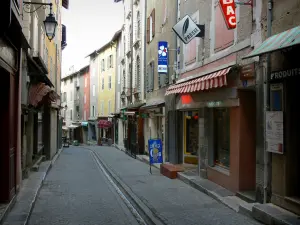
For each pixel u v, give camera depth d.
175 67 16.06
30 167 15.30
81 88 53.78
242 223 7.32
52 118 23.73
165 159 17.41
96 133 45.69
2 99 8.47
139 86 25.80
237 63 9.58
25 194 10.14
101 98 43.59
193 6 13.63
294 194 7.30
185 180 12.63
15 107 9.66
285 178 7.28
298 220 6.52
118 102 36.19
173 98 15.80
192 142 15.33
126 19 31.58
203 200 9.66
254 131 9.59
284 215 6.88
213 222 7.48
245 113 9.55
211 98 11.38
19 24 8.00
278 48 6.21
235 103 9.68
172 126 15.98
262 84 8.16
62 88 65.62
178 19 15.89
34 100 12.99
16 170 9.62
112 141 39.34
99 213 8.63
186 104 14.04
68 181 13.81
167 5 17.88
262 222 7.22
